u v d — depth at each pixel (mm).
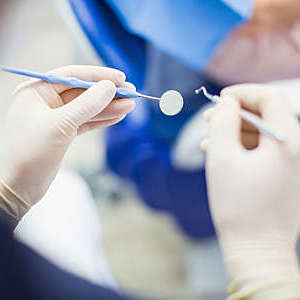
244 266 779
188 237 1507
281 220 802
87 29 1097
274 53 1124
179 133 1327
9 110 855
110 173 1699
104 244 1691
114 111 869
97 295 530
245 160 820
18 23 2012
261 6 1040
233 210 805
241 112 863
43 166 833
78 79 832
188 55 1143
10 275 439
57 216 1357
